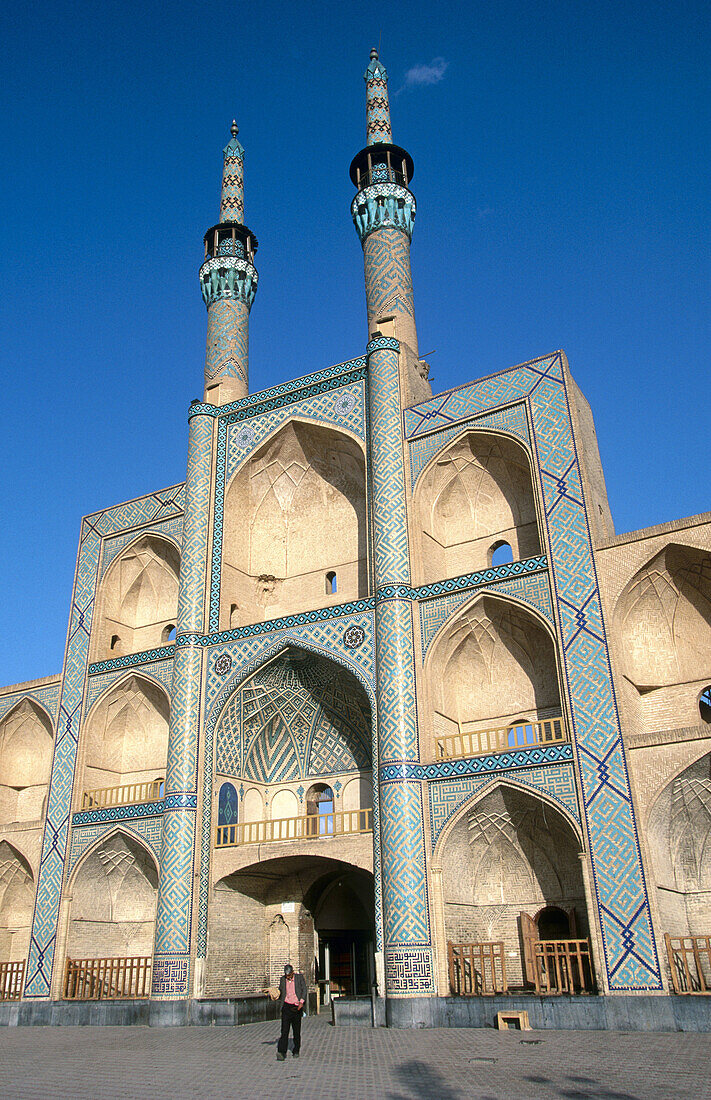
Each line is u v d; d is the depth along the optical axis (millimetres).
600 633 17000
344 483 23781
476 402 20438
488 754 17219
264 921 21188
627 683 17094
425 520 20609
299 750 22312
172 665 22656
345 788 21438
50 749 26109
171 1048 14117
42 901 22078
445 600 19031
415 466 20750
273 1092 9414
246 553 23797
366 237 25203
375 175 25891
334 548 23594
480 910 18312
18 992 22688
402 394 21672
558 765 16438
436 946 16547
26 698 25812
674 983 14547
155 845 20766
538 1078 9781
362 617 19672
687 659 17828
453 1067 10859
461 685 20000
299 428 23297
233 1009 18031
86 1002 20078
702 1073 9789
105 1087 10141
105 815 21906
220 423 24453
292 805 22000
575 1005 14844
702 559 17234
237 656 21203
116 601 25594
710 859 16484
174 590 25516
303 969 20891
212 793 20438
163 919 19234
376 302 24094
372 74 28188
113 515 26125
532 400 19688
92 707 23703
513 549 20469
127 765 24047
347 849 18281
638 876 15086
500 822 17656
